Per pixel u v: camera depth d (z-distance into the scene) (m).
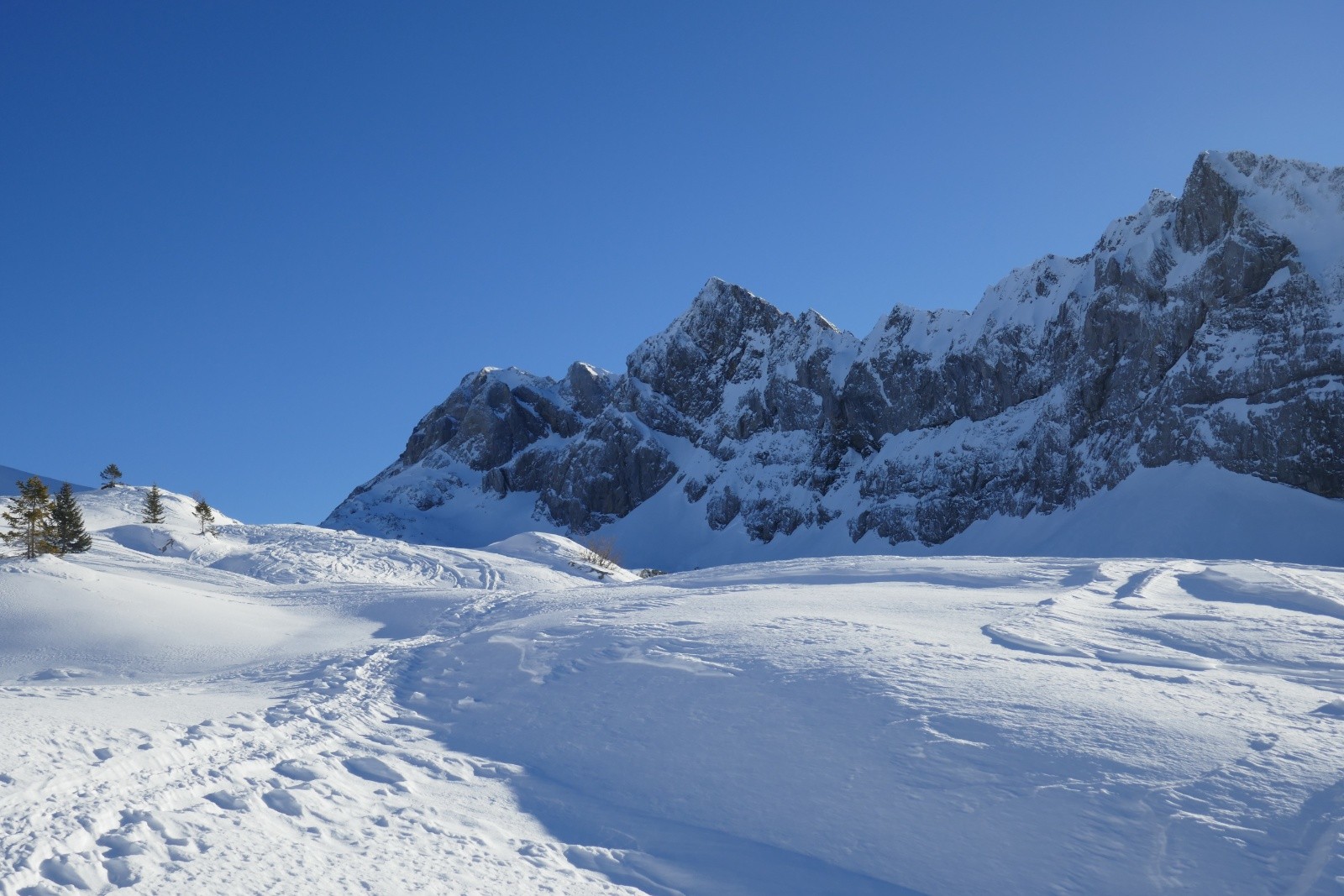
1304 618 14.81
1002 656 12.47
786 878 7.29
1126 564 22.62
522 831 8.20
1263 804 7.40
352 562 53.31
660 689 12.40
